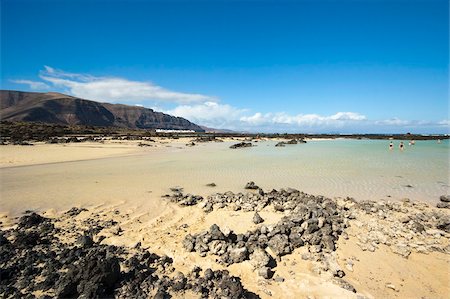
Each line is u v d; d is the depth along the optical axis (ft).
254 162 103.50
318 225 35.70
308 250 31.91
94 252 29.86
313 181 70.69
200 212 44.50
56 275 25.55
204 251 30.83
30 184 62.75
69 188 59.41
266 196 51.47
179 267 28.32
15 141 164.96
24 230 36.76
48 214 43.19
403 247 32.78
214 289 24.67
